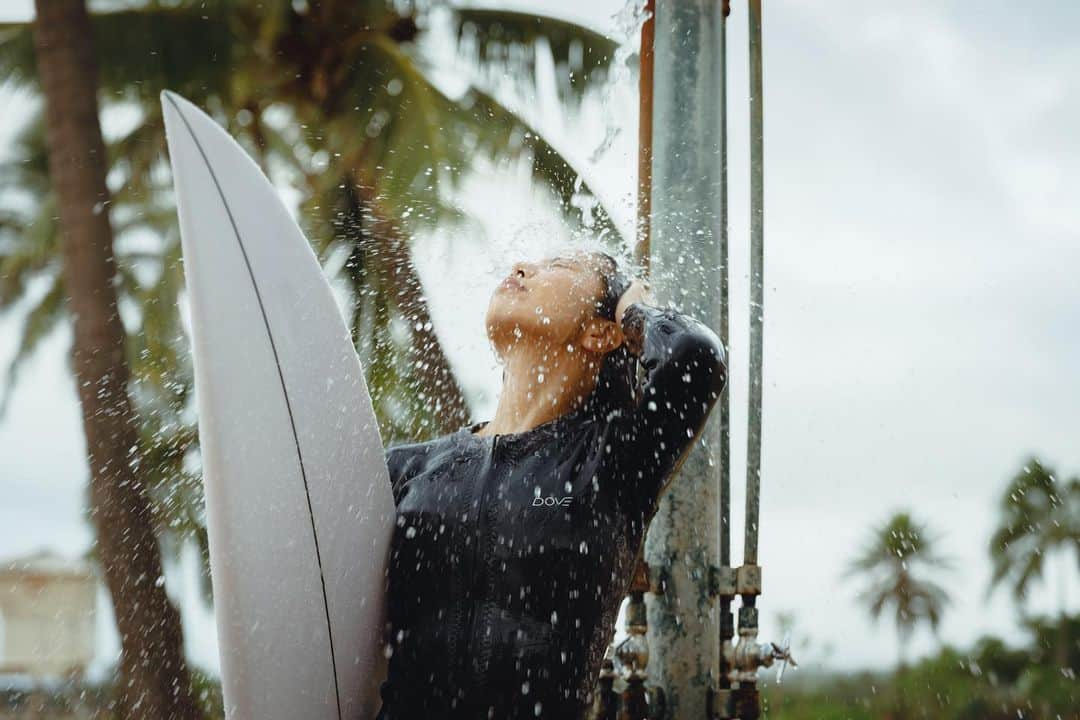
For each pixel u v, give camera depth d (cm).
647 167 335
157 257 1190
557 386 245
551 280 248
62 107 938
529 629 222
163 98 241
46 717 1022
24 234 1280
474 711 221
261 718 227
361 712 241
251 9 1033
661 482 236
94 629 1031
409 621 233
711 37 323
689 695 288
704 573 294
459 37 1084
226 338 230
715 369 233
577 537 225
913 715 2345
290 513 230
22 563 1034
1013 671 2756
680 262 311
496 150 1061
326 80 1053
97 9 1009
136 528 884
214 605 227
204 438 226
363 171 1040
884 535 3506
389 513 243
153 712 847
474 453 241
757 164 342
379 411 973
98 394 897
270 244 244
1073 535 3294
